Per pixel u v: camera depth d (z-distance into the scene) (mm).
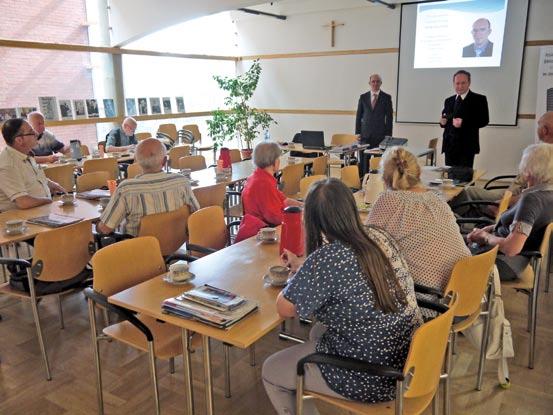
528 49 6816
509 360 2633
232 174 4469
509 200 3160
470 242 2787
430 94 7664
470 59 7238
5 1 6777
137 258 2193
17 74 6746
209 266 2131
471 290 2008
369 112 6613
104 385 2426
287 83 9156
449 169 4355
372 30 8000
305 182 3914
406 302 1477
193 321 1627
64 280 2617
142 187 2799
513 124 7102
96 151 5750
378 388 1501
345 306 1441
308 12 8562
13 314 3201
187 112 8797
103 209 3111
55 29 7371
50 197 3600
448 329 1499
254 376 2492
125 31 7543
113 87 7688
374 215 2086
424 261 1992
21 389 2400
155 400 1955
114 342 2834
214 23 9297
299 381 1553
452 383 2430
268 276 1973
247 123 9008
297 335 2855
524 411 2219
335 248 1444
